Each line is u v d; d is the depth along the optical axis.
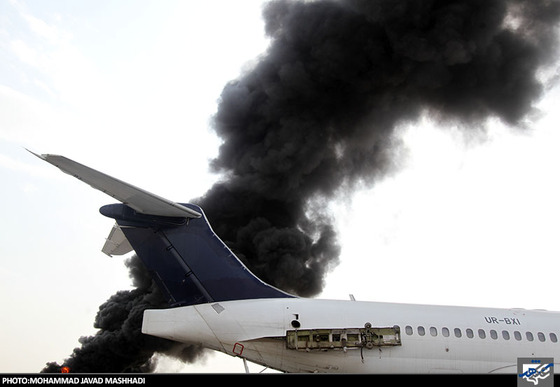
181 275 13.60
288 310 13.09
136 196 12.33
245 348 12.88
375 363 12.87
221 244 13.92
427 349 13.09
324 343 12.70
